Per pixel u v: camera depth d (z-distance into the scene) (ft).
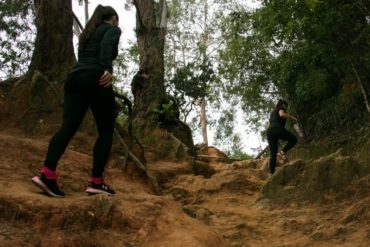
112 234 12.68
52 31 22.71
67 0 23.24
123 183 18.53
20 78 22.54
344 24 18.79
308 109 46.06
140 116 37.45
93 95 13.71
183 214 14.93
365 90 24.77
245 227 18.53
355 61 21.84
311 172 20.99
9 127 20.45
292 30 19.71
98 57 13.79
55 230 11.67
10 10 46.37
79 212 12.37
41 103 21.22
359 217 17.58
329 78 38.32
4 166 14.52
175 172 27.91
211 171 30.68
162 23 41.39
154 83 39.29
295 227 18.26
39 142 18.30
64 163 16.70
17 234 10.91
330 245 16.39
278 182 21.76
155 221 13.60
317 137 43.21
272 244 17.10
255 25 30.25
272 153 27.45
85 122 21.33
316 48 20.70
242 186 23.79
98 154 14.08
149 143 33.78
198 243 13.15
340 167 20.42
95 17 14.20
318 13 18.31
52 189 12.90
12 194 12.01
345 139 34.58
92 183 14.12
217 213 20.35
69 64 22.67
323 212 19.21
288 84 44.91
